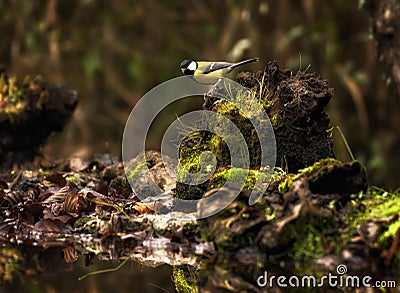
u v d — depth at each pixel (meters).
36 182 9.20
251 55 19.28
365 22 19.61
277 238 6.52
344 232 6.61
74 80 20.52
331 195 6.91
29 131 10.74
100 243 7.47
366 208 6.87
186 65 10.26
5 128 10.58
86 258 7.05
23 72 19.78
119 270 6.66
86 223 7.78
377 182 18.33
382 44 10.46
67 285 6.19
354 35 19.78
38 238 7.74
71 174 9.73
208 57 20.31
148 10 20.77
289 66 18.81
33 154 10.95
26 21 19.59
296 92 7.59
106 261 6.97
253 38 19.17
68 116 10.86
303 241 6.55
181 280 6.36
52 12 19.28
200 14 20.86
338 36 19.81
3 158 10.71
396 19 10.03
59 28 20.09
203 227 6.91
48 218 7.87
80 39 20.36
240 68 19.20
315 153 7.63
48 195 8.50
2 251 7.22
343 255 6.48
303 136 7.59
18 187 9.00
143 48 20.95
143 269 6.73
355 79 18.75
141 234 7.37
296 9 19.48
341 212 6.83
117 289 6.12
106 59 20.45
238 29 19.91
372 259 6.44
